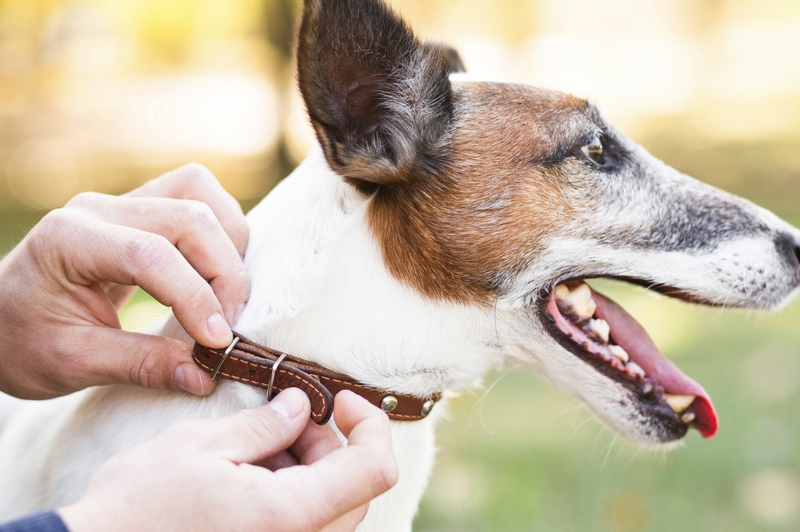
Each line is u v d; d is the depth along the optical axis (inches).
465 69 25.5
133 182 100.9
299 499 15.1
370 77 18.9
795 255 21.8
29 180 105.9
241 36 205.2
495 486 31.6
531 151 20.3
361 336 18.6
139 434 18.1
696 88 164.9
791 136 109.3
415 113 19.4
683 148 107.0
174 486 14.9
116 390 19.1
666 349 44.6
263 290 18.4
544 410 38.5
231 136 134.5
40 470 19.3
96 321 17.7
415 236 19.2
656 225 21.0
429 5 185.3
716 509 30.0
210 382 17.7
